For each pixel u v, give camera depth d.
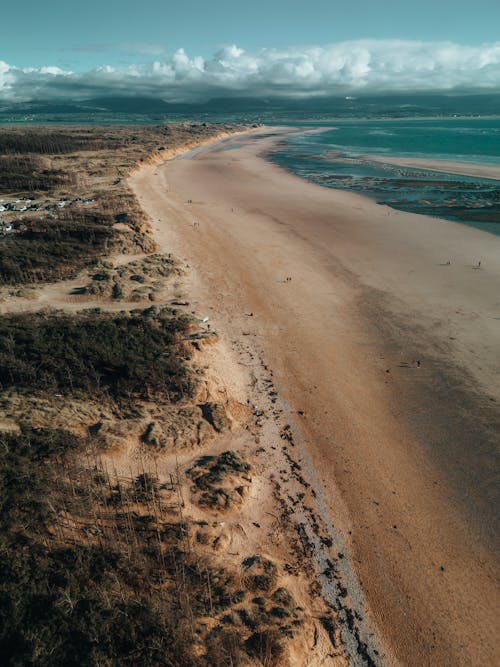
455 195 71.00
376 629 13.01
